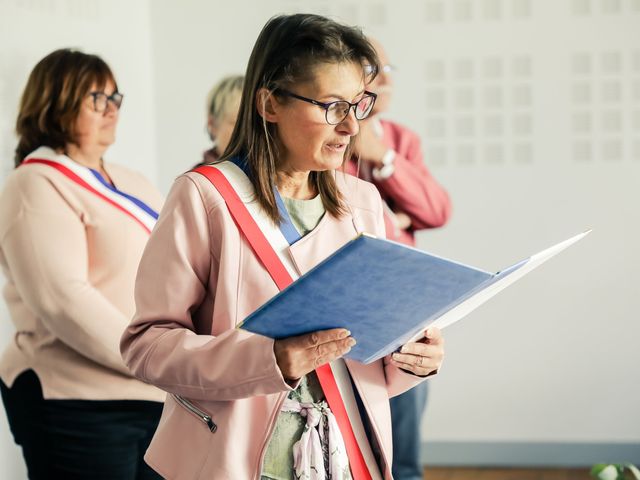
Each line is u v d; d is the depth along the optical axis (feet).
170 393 5.45
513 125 14.60
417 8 14.69
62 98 8.80
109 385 8.65
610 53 14.39
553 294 14.66
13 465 10.77
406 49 14.74
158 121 15.35
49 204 8.52
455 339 14.89
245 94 5.44
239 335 5.04
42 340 8.73
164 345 5.17
